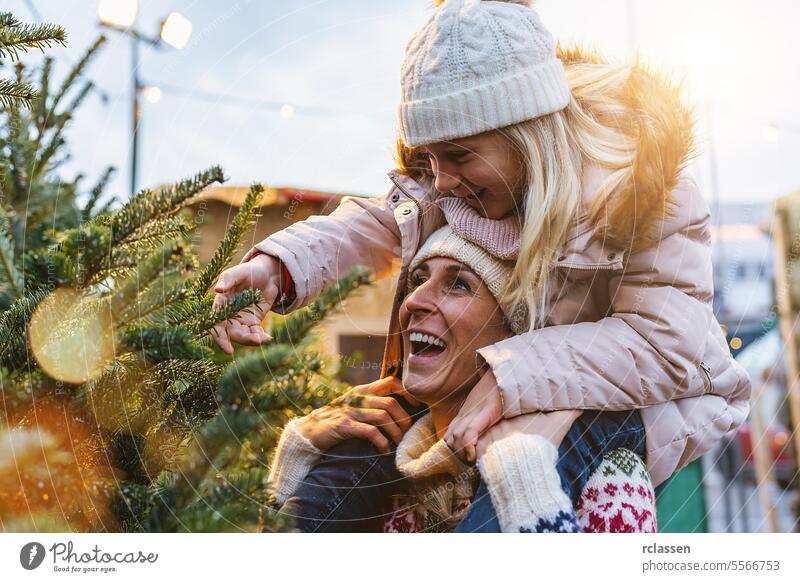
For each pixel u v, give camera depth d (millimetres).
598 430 887
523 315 962
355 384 1047
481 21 917
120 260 657
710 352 985
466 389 962
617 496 871
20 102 826
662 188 918
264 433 748
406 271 1034
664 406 955
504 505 778
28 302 635
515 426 854
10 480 586
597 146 989
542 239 924
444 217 1074
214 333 871
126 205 698
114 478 655
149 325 663
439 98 915
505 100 909
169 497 620
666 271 936
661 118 952
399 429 977
